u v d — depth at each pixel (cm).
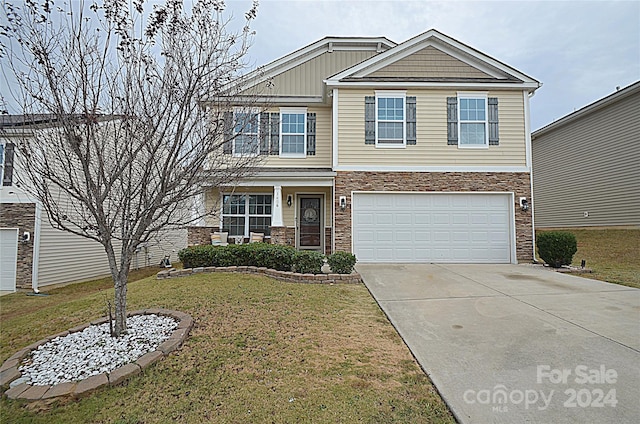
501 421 286
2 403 320
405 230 1131
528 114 1154
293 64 1484
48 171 388
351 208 1132
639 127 1433
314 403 313
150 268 1567
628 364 380
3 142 474
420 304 618
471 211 1136
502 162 1144
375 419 290
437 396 324
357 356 409
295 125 1288
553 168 1930
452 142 1145
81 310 607
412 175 1138
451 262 1122
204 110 489
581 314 550
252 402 315
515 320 526
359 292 707
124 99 421
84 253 1336
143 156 456
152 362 386
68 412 306
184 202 572
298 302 624
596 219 1638
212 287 720
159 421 292
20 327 546
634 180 1450
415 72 1185
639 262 1103
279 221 1126
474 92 1155
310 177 1128
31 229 1146
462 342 446
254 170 809
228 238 1193
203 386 344
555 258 1010
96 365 381
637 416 290
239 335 470
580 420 286
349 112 1155
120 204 450
